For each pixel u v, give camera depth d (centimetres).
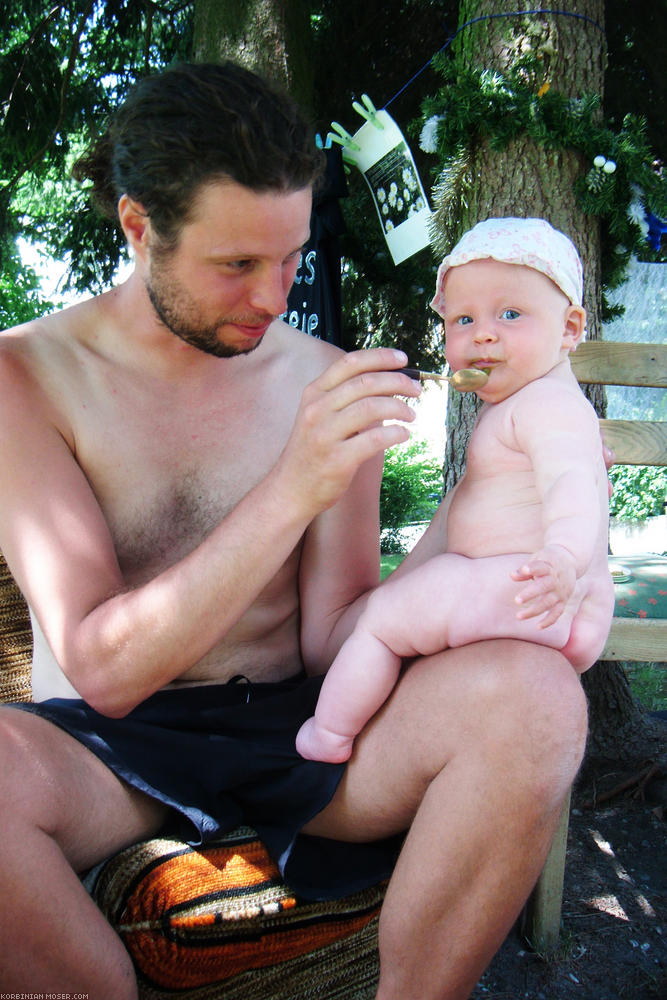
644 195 266
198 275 118
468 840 106
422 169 432
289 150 113
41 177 515
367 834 128
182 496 138
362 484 152
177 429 138
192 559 116
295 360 152
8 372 129
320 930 122
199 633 115
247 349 129
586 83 277
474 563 120
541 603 97
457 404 300
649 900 234
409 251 290
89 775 116
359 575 152
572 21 274
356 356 111
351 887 123
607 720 302
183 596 113
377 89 445
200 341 126
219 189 110
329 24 435
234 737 131
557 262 124
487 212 274
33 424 127
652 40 400
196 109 112
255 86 120
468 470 131
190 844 119
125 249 471
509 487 123
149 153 114
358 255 430
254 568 115
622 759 297
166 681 119
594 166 264
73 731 120
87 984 102
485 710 108
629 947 217
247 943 116
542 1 272
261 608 146
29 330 137
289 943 120
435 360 504
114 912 113
